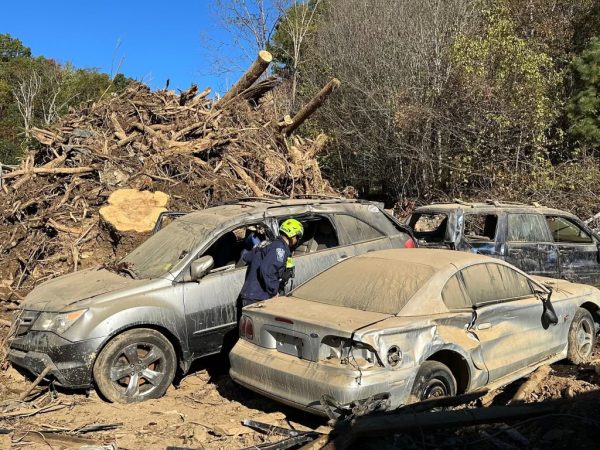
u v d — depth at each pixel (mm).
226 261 6535
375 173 20984
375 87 20047
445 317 4711
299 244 7062
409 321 4473
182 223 6645
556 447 3895
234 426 4758
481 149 16375
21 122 29547
